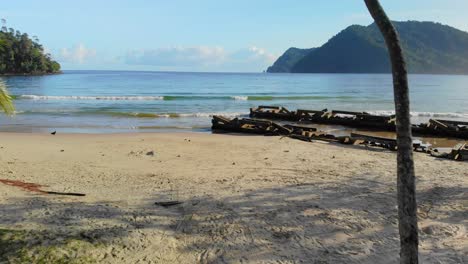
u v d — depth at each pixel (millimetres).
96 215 6473
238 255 5398
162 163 11570
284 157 12594
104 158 12227
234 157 12586
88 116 26219
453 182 9406
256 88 67812
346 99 44625
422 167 11242
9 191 7992
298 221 6617
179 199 7816
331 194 8258
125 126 22094
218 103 37938
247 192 8352
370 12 3350
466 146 13594
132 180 9453
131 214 6684
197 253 5438
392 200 7863
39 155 12492
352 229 6316
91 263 4797
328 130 22219
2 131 19188
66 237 5270
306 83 89500
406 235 3529
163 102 38062
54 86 67500
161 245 5566
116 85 72875
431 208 7445
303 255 5418
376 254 5477
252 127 19938
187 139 16375
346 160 12148
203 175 10031
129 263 4988
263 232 6145
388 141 14438
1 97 9336
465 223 6660
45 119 24453
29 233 5262
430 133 20047
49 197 7617
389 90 62469
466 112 31297
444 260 5320
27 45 132500
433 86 74375
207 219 6672
